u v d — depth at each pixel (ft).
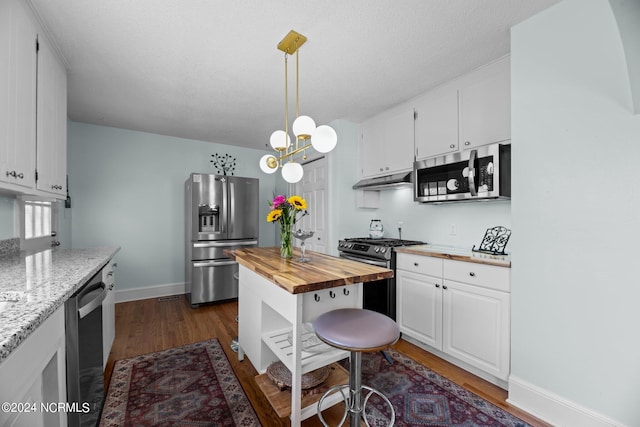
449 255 6.81
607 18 4.46
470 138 7.40
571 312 4.80
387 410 5.38
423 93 8.62
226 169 14.43
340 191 10.84
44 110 5.57
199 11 5.07
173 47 6.15
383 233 11.25
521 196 5.44
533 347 5.25
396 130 9.60
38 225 7.70
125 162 12.06
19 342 2.23
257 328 6.16
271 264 5.65
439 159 7.70
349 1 4.88
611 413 4.38
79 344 3.96
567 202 4.86
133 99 8.87
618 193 4.36
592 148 4.60
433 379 6.40
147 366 6.86
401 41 6.04
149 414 5.22
